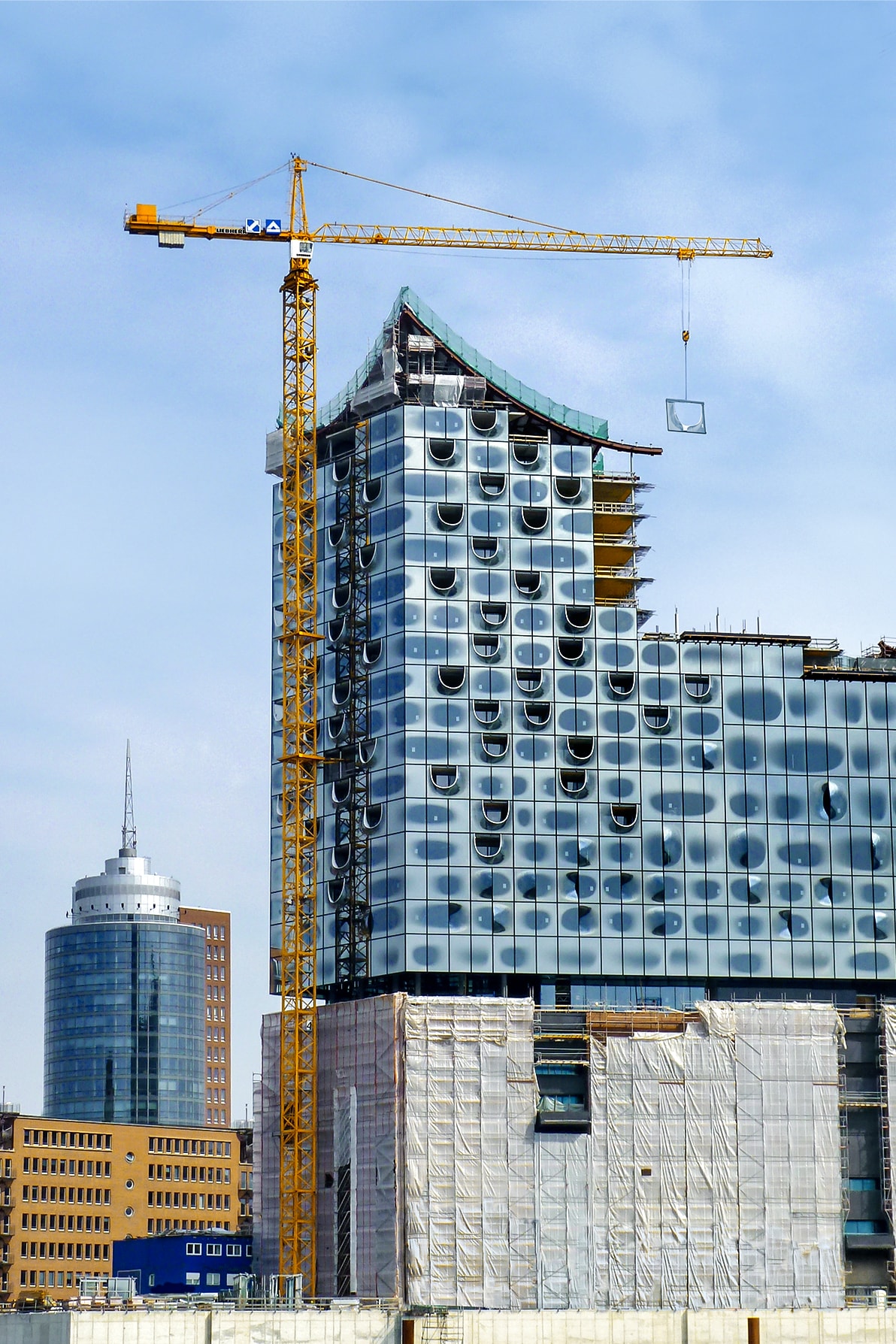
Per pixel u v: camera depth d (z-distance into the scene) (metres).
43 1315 171.12
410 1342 183.12
